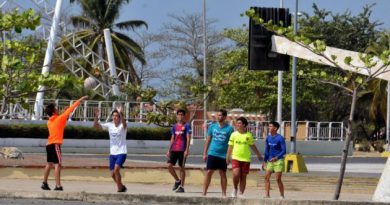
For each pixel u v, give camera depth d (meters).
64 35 72.19
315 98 81.94
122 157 23.81
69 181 29.06
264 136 64.69
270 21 23.31
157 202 23.30
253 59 24.50
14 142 55.22
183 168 25.42
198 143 60.38
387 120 74.81
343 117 92.38
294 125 41.50
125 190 24.25
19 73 24.56
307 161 54.72
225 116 23.38
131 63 92.25
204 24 75.81
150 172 29.98
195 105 45.22
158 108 44.72
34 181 28.23
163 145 61.78
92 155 51.31
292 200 22.67
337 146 67.50
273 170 24.14
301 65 73.06
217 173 30.25
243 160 23.41
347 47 93.62
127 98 63.38
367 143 85.50
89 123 61.22
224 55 87.25
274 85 78.94
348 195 28.56
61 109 61.72
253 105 80.25
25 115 61.06
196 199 23.09
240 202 22.83
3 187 25.30
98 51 90.69
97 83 75.38
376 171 40.91
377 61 23.23
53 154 23.80
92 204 22.30
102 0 90.44
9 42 25.92
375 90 81.81
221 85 39.06
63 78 24.59
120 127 23.80
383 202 22.78
